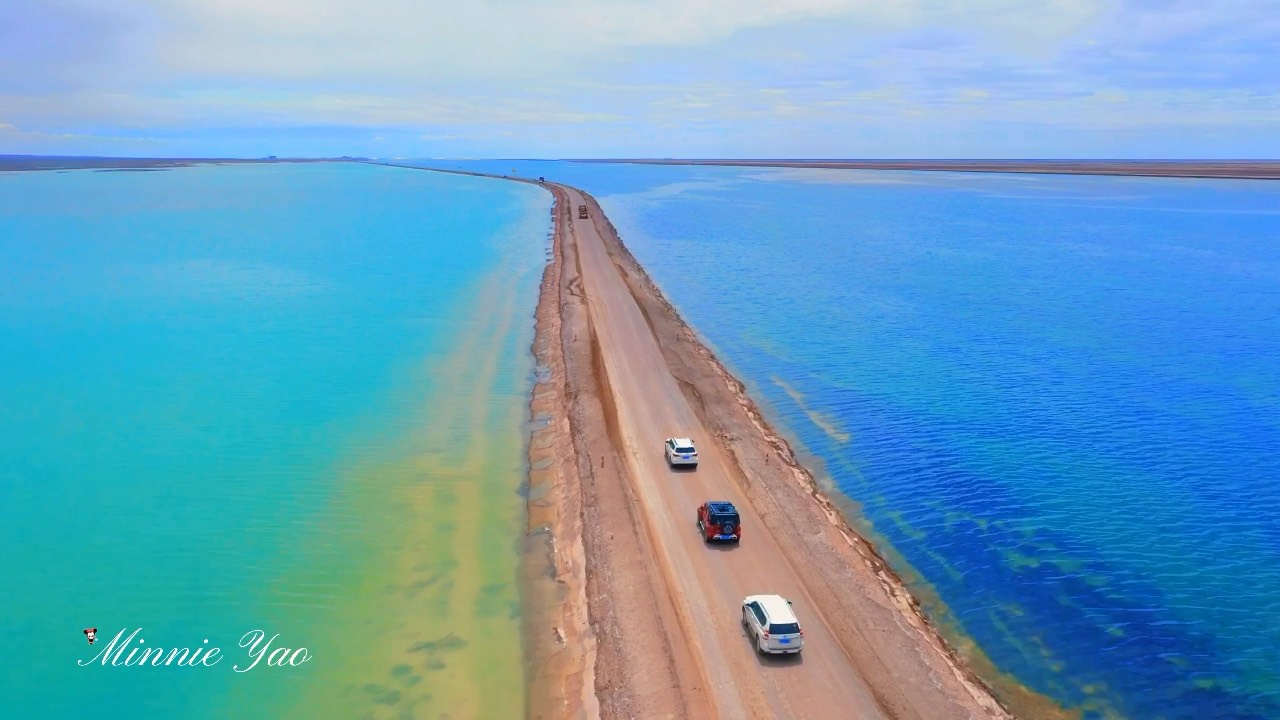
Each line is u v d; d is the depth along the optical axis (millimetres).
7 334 68438
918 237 144125
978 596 31562
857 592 29625
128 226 148000
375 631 28406
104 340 66688
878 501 39438
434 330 70750
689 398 50375
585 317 71062
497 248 120312
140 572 32125
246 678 26016
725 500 36531
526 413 50531
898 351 66375
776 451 43656
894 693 24172
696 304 84688
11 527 35594
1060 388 56531
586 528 34062
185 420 48562
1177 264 114000
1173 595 31688
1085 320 78375
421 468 42062
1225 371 60750
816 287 94875
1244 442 46906
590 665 26000
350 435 46438
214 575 31922
